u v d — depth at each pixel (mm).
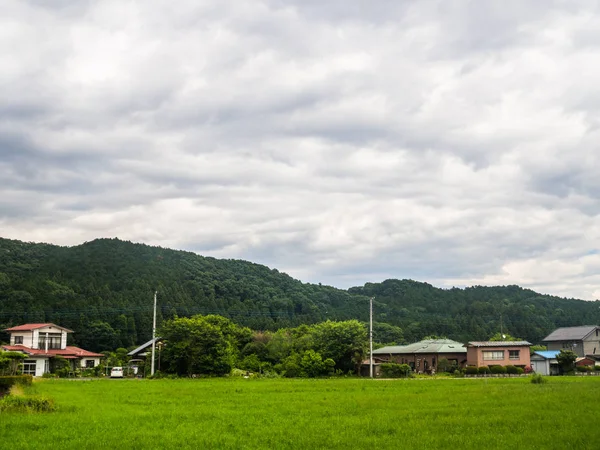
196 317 100688
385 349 106000
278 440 22875
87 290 119188
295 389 50188
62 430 24969
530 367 93812
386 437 23469
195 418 29391
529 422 26812
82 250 147000
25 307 106375
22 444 21672
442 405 34531
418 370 98750
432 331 137125
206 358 81125
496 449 20859
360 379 72688
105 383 60906
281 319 137875
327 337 88750
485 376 82938
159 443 22141
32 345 91812
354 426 26328
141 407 34625
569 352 92375
